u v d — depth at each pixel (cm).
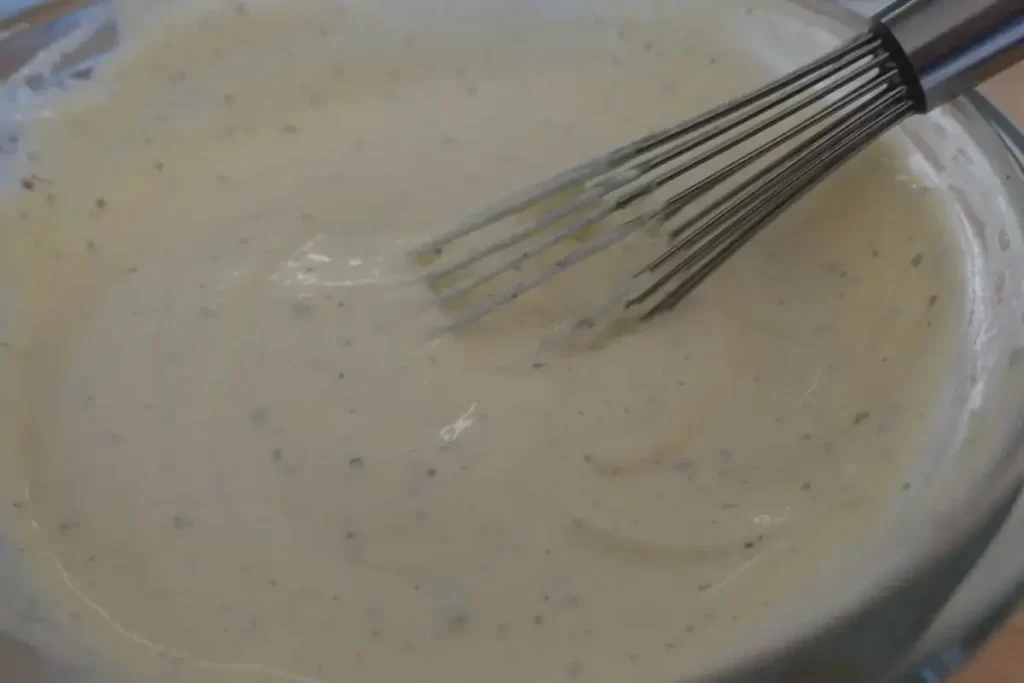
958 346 28
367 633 27
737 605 26
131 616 27
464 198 34
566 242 33
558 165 35
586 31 36
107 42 34
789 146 33
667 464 29
